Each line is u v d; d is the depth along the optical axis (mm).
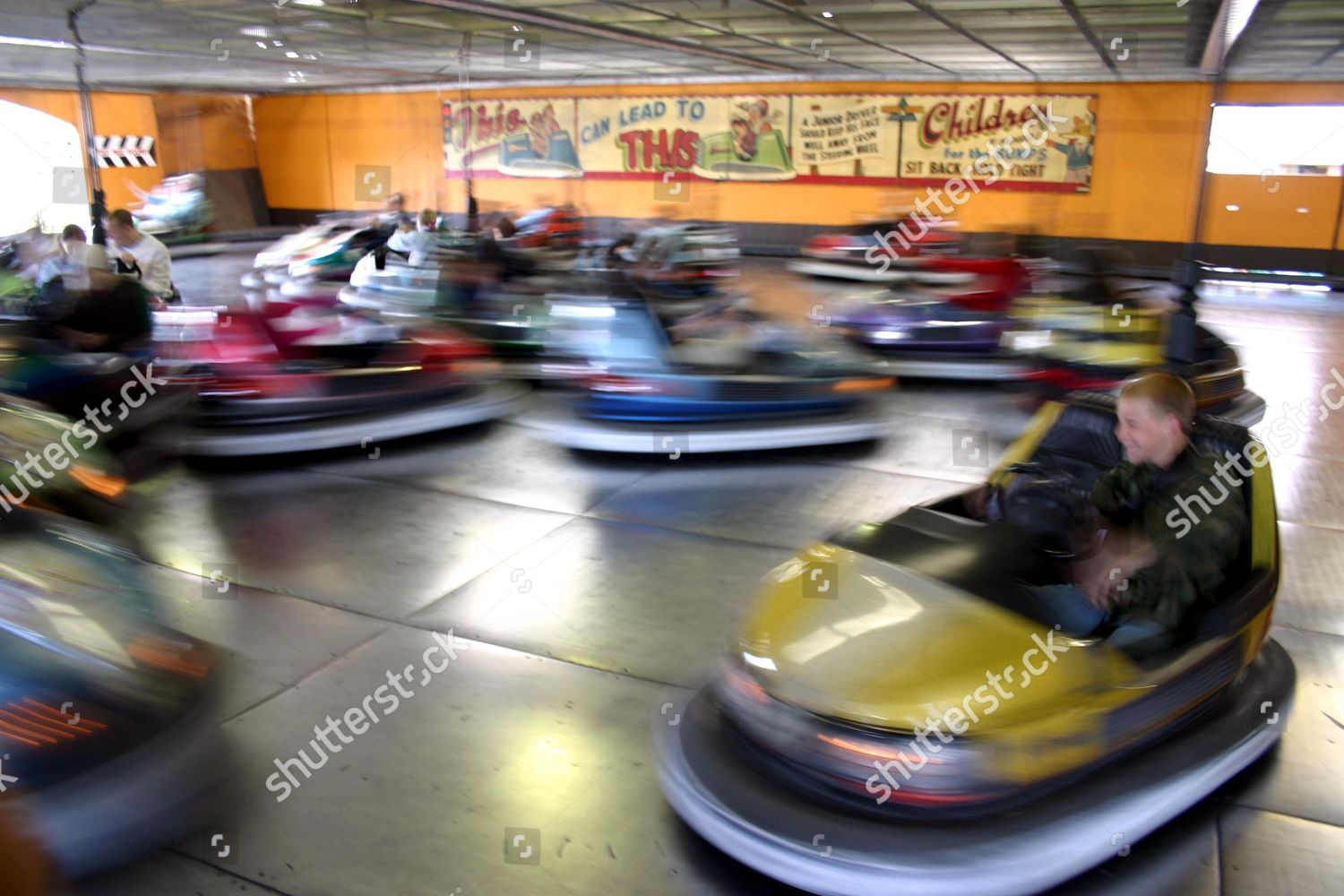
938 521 2289
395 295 7355
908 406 6211
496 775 2354
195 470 4762
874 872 1805
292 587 3412
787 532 4016
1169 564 2203
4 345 4402
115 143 15820
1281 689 2451
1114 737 1999
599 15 8188
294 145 18266
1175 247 12938
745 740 2084
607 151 16062
